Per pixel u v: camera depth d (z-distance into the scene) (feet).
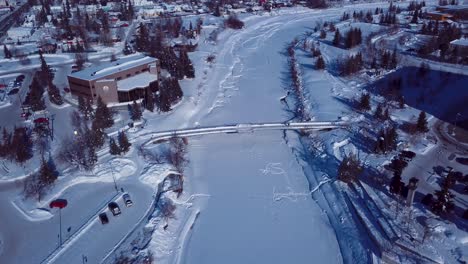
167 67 344.28
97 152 210.79
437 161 193.98
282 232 162.61
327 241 157.48
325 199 179.52
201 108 276.21
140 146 218.38
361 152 205.77
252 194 186.29
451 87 282.77
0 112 268.21
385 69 318.65
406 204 161.27
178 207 176.76
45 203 173.37
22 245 150.30
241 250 153.38
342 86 295.07
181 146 221.05
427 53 355.15
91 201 174.81
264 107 277.64
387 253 140.97
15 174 194.90
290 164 209.77
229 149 224.12
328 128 235.81
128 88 269.64
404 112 246.88
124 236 154.30
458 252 137.69
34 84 293.43
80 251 146.92
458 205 161.99
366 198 170.60
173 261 147.95
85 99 259.60
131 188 184.34
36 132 233.35
